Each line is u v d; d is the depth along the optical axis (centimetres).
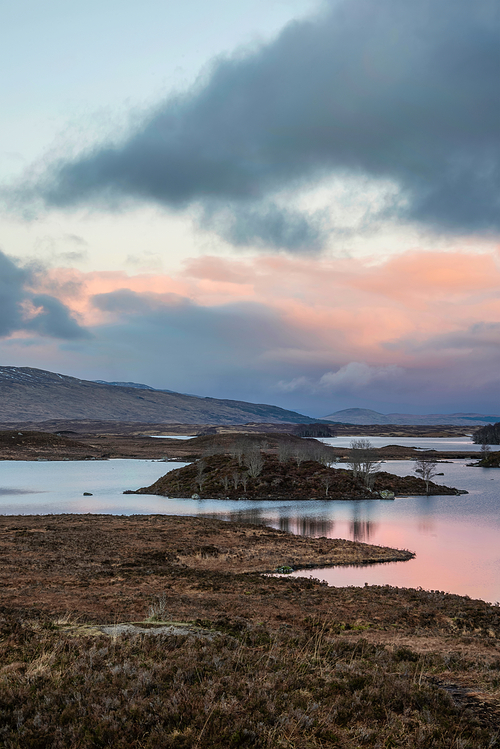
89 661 1010
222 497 9775
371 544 5384
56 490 11006
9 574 3023
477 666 1320
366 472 11219
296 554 4559
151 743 675
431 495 10381
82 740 687
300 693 905
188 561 4075
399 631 2083
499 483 12600
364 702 871
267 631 1600
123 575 3194
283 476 10988
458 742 732
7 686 864
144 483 12475
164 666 977
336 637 1825
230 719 747
